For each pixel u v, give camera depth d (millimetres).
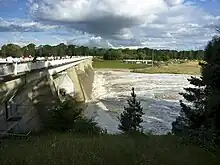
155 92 82750
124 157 12234
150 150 14008
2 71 26078
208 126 19844
